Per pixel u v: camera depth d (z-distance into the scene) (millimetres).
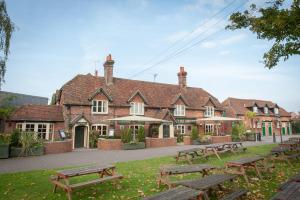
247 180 8633
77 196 7445
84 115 25469
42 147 18234
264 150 19594
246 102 48719
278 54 10633
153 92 33656
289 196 5094
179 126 33125
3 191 8047
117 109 28594
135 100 30031
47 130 25078
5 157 16406
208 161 14172
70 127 24891
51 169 11953
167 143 25500
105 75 31125
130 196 7402
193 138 27641
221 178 7020
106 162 14234
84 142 25531
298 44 10180
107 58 31203
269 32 10141
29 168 12406
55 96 32469
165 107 32125
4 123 24688
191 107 34375
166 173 7875
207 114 36375
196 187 6082
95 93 27109
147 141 24203
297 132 56969
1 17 12961
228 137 30422
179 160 14500
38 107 26141
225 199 5871
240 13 11109
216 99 40000
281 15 9266
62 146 20062
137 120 23078
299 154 13094
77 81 28703
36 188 8375
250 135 32250
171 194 5344
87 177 9969
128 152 19922
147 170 11328
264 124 48531
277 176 9742
